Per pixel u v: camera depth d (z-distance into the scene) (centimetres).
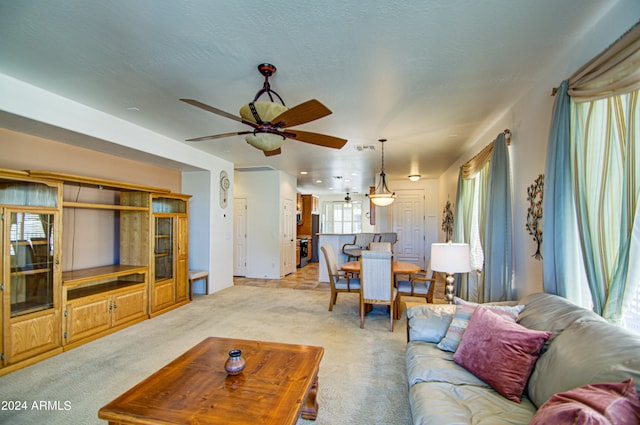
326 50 209
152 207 427
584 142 182
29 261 284
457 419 139
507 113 319
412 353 215
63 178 305
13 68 235
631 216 150
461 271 280
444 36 193
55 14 172
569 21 179
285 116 200
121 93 280
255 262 714
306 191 1150
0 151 298
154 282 420
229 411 145
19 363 268
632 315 155
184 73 242
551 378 145
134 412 144
